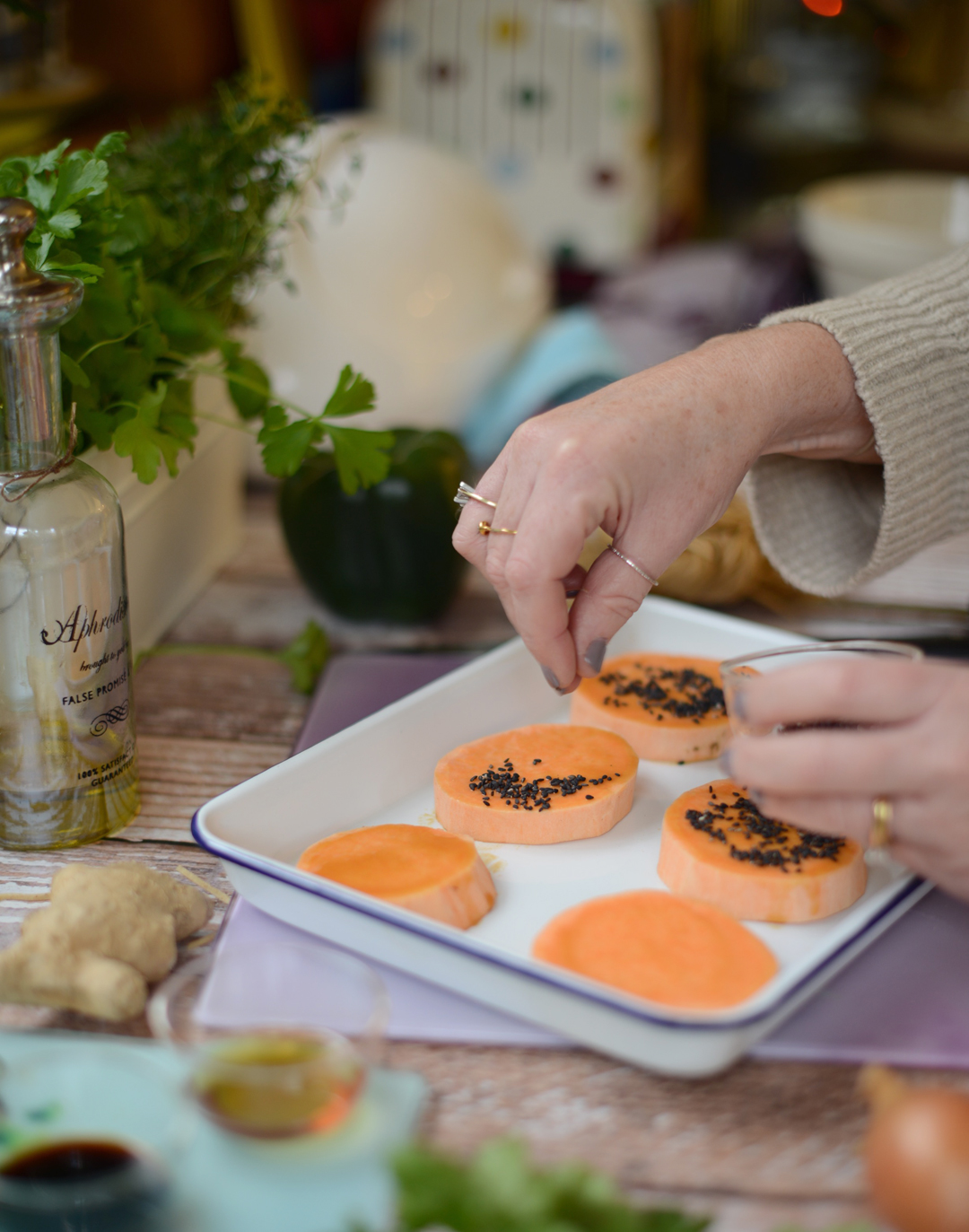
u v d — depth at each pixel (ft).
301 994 2.07
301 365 3.71
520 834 2.49
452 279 3.94
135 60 5.08
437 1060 2.14
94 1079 2.00
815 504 2.84
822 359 2.58
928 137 7.46
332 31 6.04
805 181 8.15
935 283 2.72
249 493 3.88
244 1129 1.98
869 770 2.13
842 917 2.35
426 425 3.97
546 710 2.84
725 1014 2.04
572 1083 2.11
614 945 2.23
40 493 2.32
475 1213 1.83
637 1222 1.84
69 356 2.53
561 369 4.18
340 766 2.52
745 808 2.47
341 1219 1.94
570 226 5.87
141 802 2.61
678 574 3.10
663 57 6.45
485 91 5.70
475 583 3.40
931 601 3.26
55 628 2.36
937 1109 1.89
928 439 2.66
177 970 2.28
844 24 8.11
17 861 2.45
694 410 2.43
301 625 3.18
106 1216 1.93
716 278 5.41
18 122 3.88
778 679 2.17
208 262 2.93
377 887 2.30
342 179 3.87
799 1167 2.02
